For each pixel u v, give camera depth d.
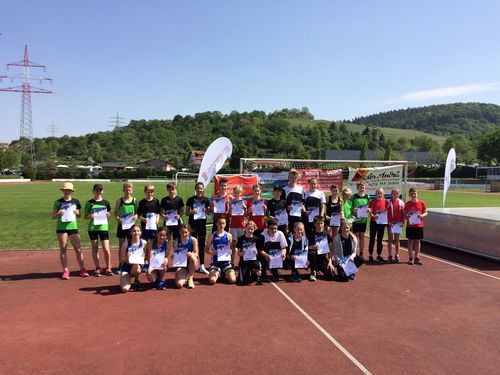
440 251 10.83
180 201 8.44
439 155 108.94
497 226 9.56
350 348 4.82
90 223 8.05
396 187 12.77
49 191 36.84
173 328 5.34
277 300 6.57
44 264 9.04
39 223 15.60
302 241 7.82
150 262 7.07
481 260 9.73
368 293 7.03
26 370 4.22
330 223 9.05
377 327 5.48
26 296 6.68
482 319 5.84
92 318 5.68
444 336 5.21
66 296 6.69
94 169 102.88
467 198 31.78
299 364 4.40
